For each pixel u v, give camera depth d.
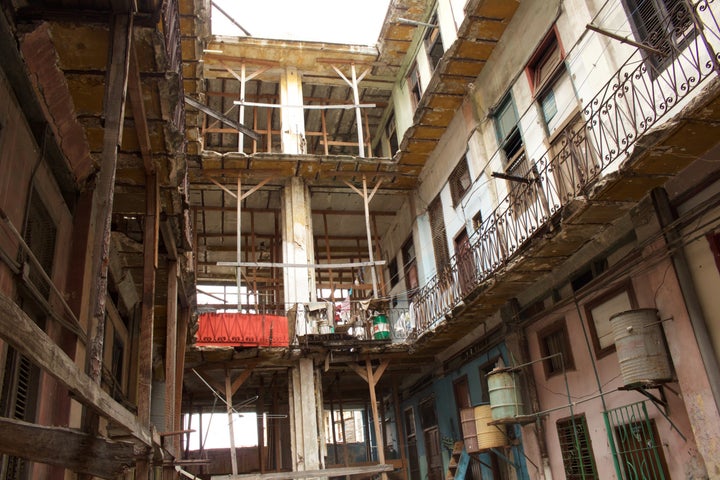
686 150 7.36
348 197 19.52
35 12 5.21
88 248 7.46
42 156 6.07
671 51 7.45
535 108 11.75
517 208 11.95
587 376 10.12
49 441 3.62
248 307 18.94
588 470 9.99
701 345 7.51
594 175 8.24
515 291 11.91
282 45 18.12
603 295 9.75
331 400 20.25
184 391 19.42
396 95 19.55
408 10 17.19
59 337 6.76
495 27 12.81
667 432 8.29
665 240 8.10
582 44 10.10
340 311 16.41
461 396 15.48
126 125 6.53
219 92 19.70
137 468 5.67
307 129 21.53
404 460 18.56
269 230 22.30
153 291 6.99
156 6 5.40
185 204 8.45
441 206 16.70
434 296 15.99
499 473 13.27
